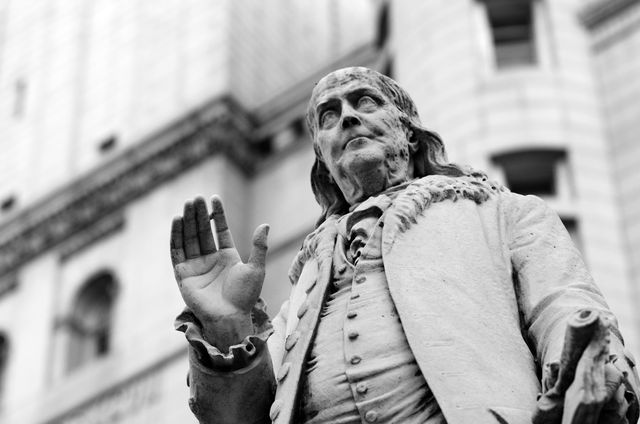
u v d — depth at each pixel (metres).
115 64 32.31
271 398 4.27
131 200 29.30
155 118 29.92
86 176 29.80
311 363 4.15
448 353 3.91
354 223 4.51
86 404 26.55
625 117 23.33
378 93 4.77
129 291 27.83
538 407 3.70
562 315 4.00
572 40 24.53
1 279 30.39
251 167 29.31
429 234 4.29
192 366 4.22
